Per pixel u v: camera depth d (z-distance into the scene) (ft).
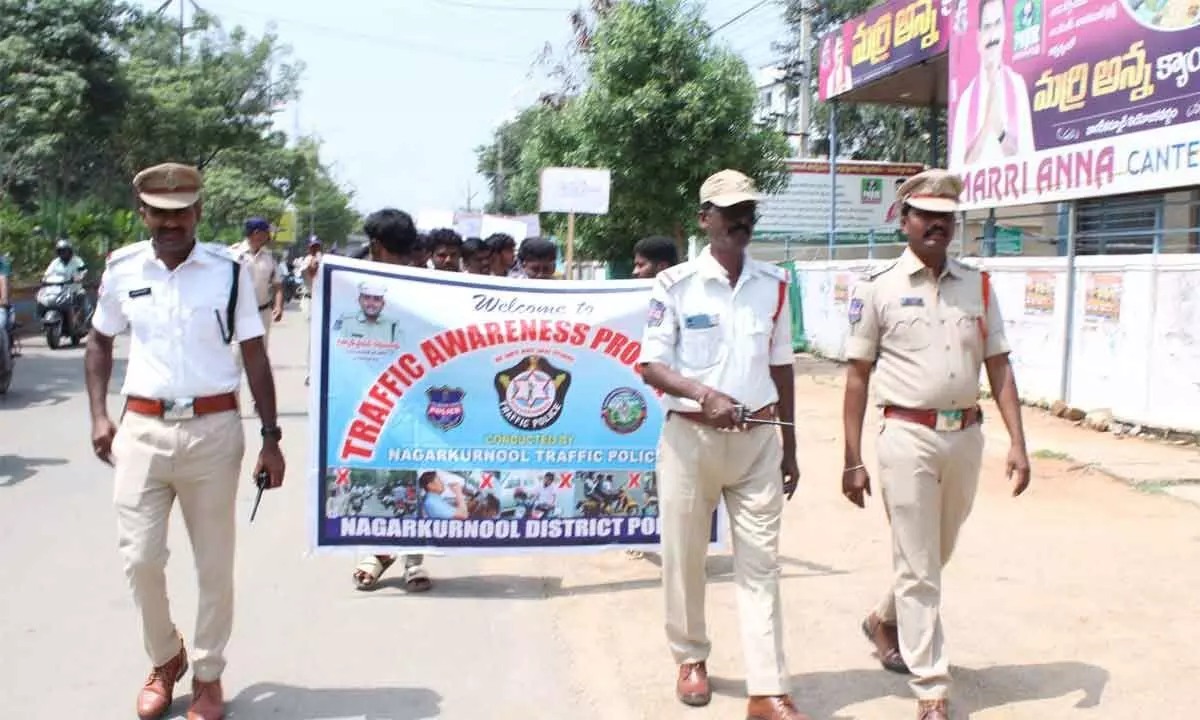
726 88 54.60
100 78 102.06
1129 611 17.63
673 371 13.32
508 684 14.96
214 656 13.48
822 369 57.52
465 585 19.58
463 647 16.35
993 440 34.50
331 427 18.63
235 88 139.95
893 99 66.85
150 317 12.78
